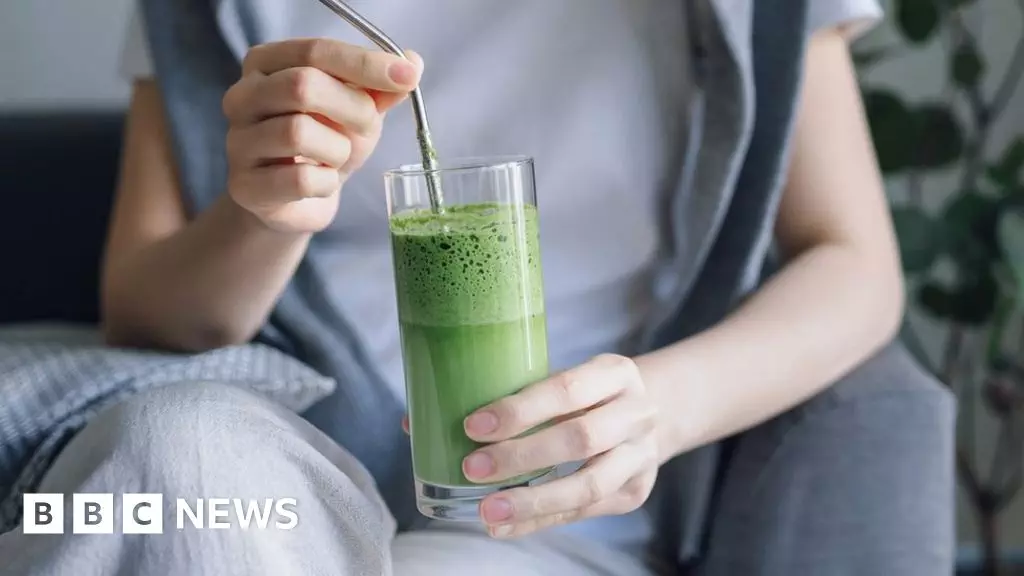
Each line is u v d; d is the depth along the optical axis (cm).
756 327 75
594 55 81
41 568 58
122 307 81
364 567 63
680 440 70
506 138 82
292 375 76
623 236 83
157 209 86
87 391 71
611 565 77
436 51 82
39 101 122
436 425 63
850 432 73
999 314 113
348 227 85
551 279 83
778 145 79
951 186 121
